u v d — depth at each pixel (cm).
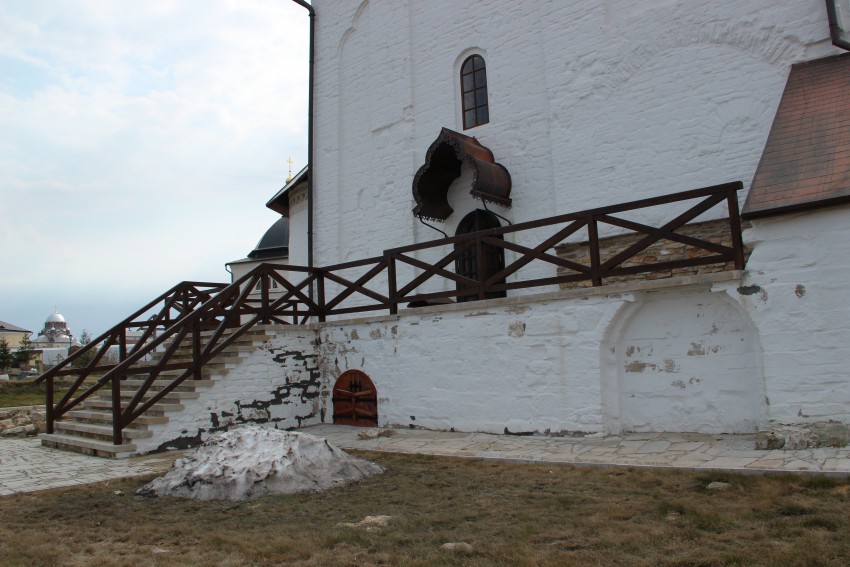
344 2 1384
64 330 6291
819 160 634
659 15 913
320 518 473
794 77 773
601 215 745
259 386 944
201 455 607
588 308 742
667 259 870
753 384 666
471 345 838
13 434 1059
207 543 422
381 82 1294
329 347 1016
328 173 1381
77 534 456
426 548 391
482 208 1115
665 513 436
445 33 1200
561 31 1009
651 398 728
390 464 668
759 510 423
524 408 783
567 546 384
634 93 930
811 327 598
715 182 852
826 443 568
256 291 2416
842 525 383
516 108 1081
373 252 1284
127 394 1000
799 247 609
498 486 546
